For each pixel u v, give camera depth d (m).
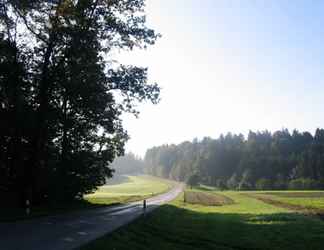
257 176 165.50
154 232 24.80
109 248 17.11
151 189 127.69
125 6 37.38
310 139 199.25
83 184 43.62
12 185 36.69
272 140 199.25
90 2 35.38
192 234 25.89
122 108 40.97
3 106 35.66
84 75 35.75
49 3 34.78
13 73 35.34
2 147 36.69
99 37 36.72
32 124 35.25
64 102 38.47
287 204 62.62
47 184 37.69
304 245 24.20
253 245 23.75
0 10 34.66
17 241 16.64
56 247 15.64
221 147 193.00
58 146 41.50
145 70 39.31
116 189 127.31
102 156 45.22
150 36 38.19
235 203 68.44
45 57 35.91
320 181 151.12
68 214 31.69
